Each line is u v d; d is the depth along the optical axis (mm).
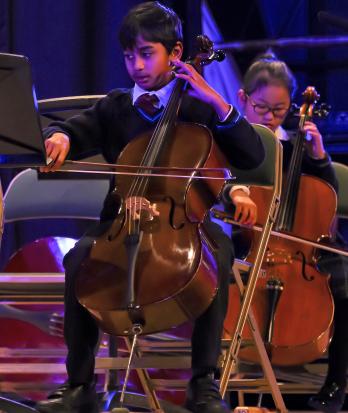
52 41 13219
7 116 6883
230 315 9258
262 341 8734
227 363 8133
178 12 12922
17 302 8547
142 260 7488
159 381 9266
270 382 8695
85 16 13188
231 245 8039
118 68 13141
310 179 10367
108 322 7375
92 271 7602
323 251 10156
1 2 13312
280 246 9789
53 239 10500
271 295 9344
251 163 8344
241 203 8977
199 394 7477
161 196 7961
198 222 7816
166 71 8500
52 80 13227
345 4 12859
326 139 12836
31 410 7469
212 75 12945
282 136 11070
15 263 10414
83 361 7617
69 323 7617
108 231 7895
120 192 8172
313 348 9141
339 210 10836
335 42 12844
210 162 8172
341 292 9734
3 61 6758
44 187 10609
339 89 12891
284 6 12914
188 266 7398
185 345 8750
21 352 8859
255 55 12930
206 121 8562
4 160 7129
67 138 8281
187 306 7363
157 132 8281
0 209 7684
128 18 8422
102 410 9133
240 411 8914
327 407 9633
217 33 12922
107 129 8758
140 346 8812
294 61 12961
